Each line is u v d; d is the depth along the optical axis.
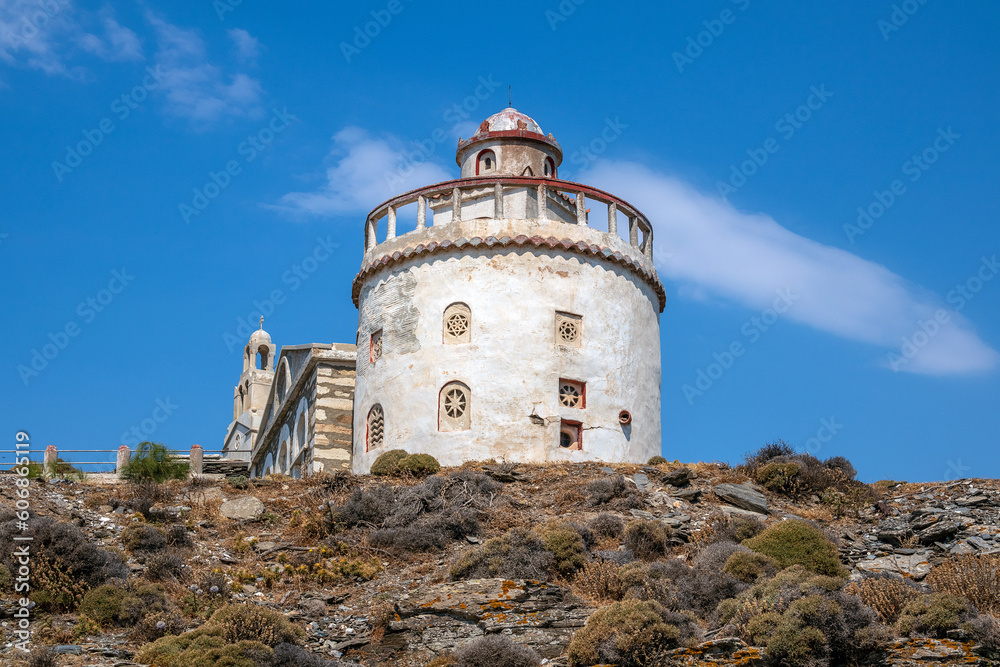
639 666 19.05
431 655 20.41
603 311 34.62
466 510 27.11
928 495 28.81
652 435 35.25
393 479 31.12
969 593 21.20
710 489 29.70
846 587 21.64
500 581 22.92
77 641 20.08
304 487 29.73
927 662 18.44
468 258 34.31
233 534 26.19
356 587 23.69
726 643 19.28
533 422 32.88
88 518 25.92
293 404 42.47
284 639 20.28
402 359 34.22
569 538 24.34
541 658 19.94
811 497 29.70
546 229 34.78
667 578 22.48
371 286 36.03
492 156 39.31
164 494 27.89
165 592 22.16
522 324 33.66
